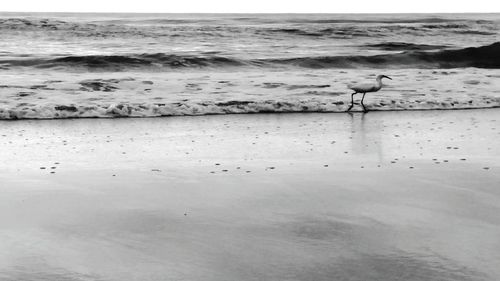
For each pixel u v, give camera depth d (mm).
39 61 24359
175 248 5281
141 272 4730
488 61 28547
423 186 7570
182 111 14977
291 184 7707
